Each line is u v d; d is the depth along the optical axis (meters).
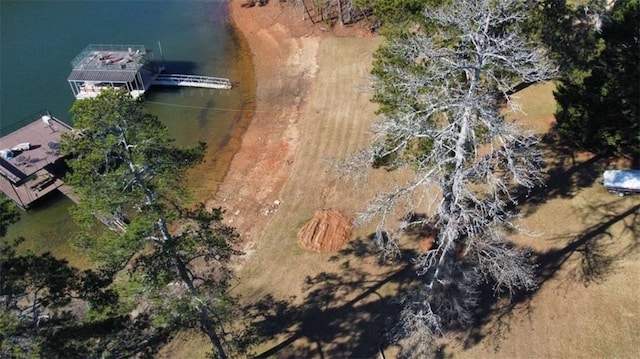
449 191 20.11
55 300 16.78
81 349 15.74
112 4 67.38
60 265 16.66
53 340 15.43
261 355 25.44
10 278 15.01
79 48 57.72
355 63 47.28
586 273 26.31
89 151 17.67
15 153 40.00
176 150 18.64
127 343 17.73
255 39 55.62
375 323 25.98
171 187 18.92
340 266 29.17
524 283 21.53
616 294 25.22
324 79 46.19
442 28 23.22
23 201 37.34
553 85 38.75
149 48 56.06
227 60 52.97
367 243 30.14
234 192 36.22
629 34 28.66
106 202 16.94
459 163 17.56
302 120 41.84
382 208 19.89
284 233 31.77
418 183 19.08
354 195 33.41
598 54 27.59
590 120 30.38
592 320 24.39
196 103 47.06
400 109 21.41
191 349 25.88
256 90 47.47
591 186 30.67
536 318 24.89
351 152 37.22
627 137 29.86
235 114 44.81
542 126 35.38
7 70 54.66
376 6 27.05
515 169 17.47
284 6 58.84
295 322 26.70
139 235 16.61
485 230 19.86
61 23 63.53
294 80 47.22
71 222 36.00
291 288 28.45
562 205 29.89
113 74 48.72
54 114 47.91
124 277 23.19
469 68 17.11
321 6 54.03
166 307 18.20
